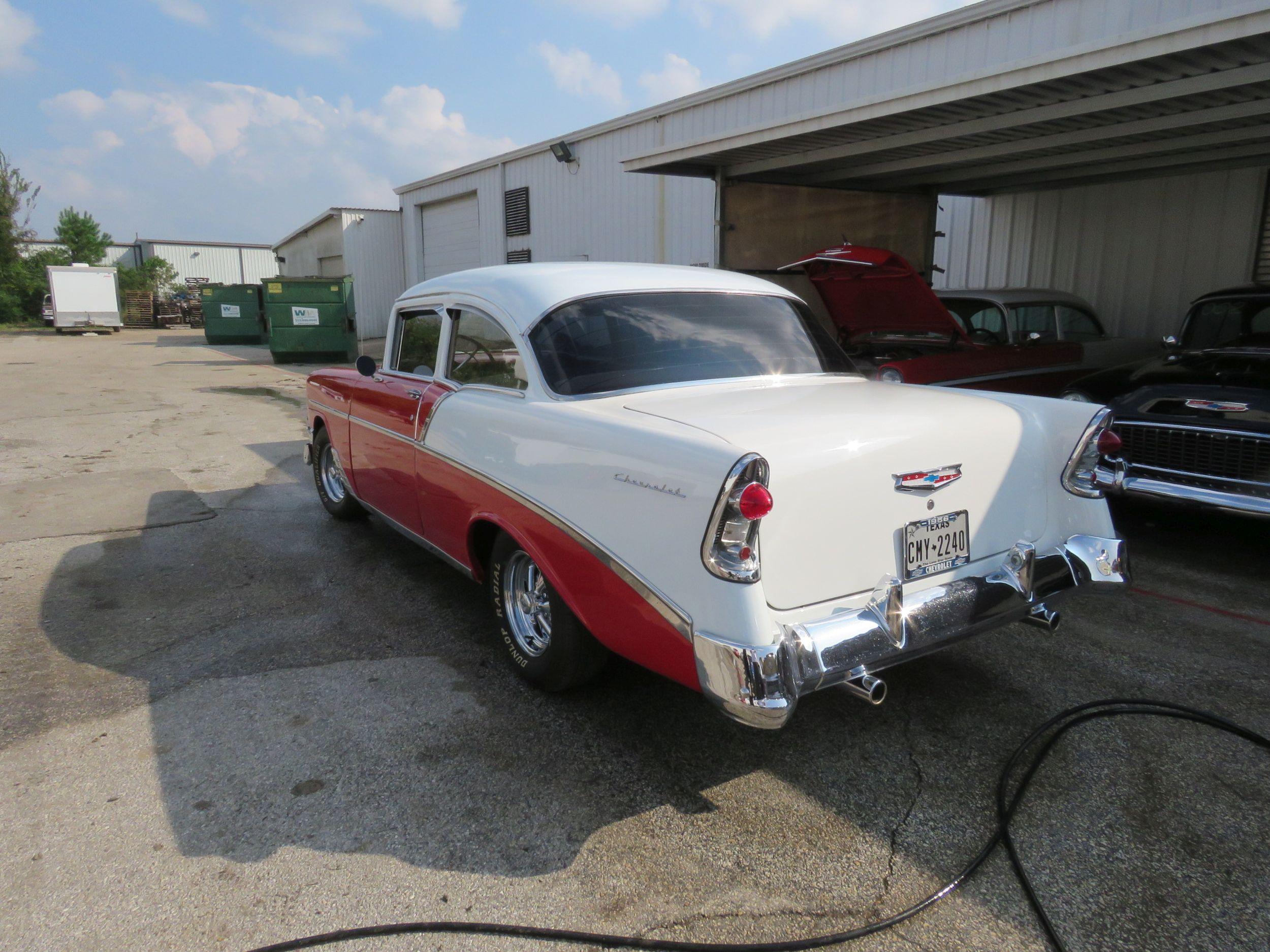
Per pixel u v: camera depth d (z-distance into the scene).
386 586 4.51
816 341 3.74
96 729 3.04
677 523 2.32
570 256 15.47
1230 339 5.75
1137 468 5.05
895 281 6.03
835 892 2.23
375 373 4.57
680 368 3.23
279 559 4.96
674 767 2.81
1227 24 4.53
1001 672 3.48
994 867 2.32
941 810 2.58
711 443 2.31
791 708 2.20
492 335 3.46
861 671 2.40
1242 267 8.80
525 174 16.56
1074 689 3.33
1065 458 3.05
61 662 3.60
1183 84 5.50
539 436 2.93
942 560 2.71
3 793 2.65
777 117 9.59
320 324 18.20
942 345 6.52
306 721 3.09
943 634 2.58
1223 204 8.88
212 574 4.70
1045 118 6.20
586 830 2.48
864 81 8.37
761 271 8.95
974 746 2.93
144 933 2.07
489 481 3.22
